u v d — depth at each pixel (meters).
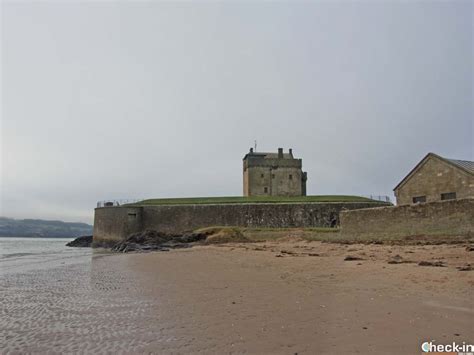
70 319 6.50
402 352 4.32
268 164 68.94
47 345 5.05
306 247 25.30
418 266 11.30
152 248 34.84
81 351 4.76
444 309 6.14
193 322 5.97
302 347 4.62
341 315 6.04
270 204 48.78
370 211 24.95
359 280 9.49
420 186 26.53
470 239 17.77
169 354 4.52
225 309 6.82
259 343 4.82
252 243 33.84
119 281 11.52
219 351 4.57
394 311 6.12
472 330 5.05
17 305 7.86
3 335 5.58
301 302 7.18
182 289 9.38
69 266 17.89
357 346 4.57
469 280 8.43
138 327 5.80
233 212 49.53
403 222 22.09
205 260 18.47
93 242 56.00
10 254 33.28
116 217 52.41
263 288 9.05
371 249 20.05
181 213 51.19
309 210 47.84
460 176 23.44
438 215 19.75
